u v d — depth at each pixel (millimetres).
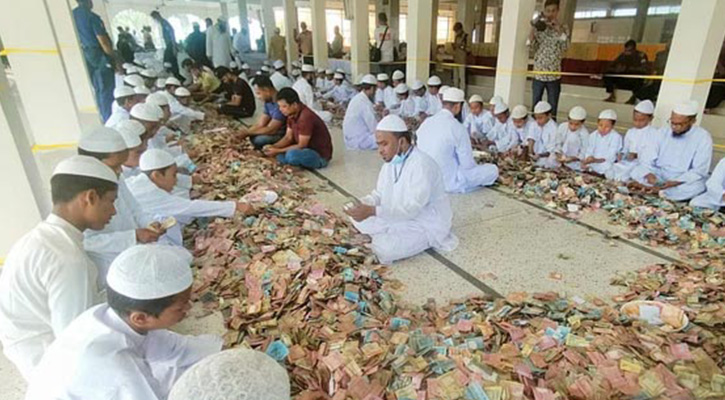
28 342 1318
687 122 3426
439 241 2664
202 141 5195
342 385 1561
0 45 3668
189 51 10844
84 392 1009
